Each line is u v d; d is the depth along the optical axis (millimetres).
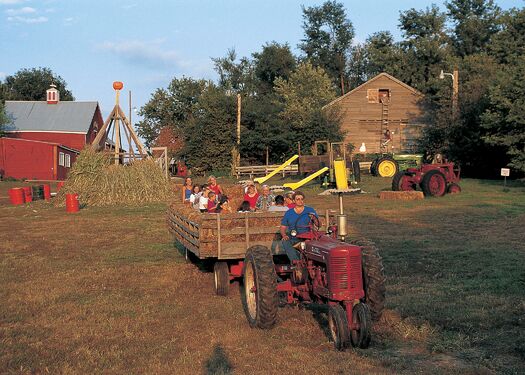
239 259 10141
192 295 10070
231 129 52719
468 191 28297
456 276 10750
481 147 37406
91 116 62219
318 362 6645
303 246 8125
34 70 96438
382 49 65438
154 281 11172
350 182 31422
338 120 48625
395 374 6227
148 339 7656
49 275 11773
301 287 8125
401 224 18047
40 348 7367
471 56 49656
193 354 7004
